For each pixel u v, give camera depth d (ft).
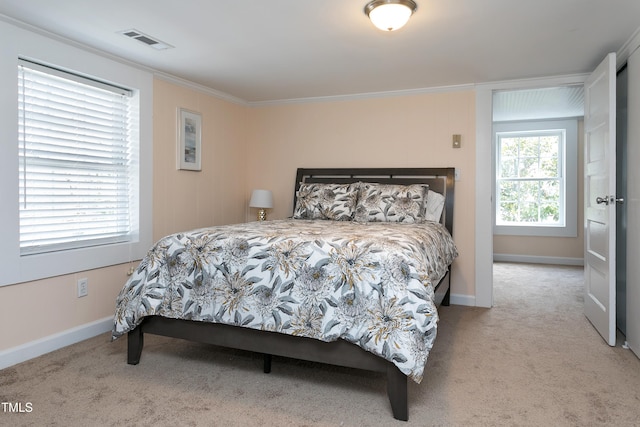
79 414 6.25
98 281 9.93
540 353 8.79
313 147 14.71
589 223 10.85
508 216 21.65
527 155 21.27
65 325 9.18
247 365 8.15
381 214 11.54
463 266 12.98
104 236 10.26
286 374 7.75
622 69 10.03
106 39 9.04
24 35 8.19
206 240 7.61
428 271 6.98
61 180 9.26
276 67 11.07
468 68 11.15
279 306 6.82
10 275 8.04
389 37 8.95
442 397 6.86
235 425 6.01
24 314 8.38
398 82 12.55
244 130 15.44
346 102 14.24
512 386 7.25
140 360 8.34
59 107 9.16
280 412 6.38
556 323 10.93
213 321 7.27
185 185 12.58
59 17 7.93
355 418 6.22
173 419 6.15
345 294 6.47
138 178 10.85
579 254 20.30
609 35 8.81
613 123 8.84
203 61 10.57
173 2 7.34
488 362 8.31
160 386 7.22
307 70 11.36
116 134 10.56
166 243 7.89
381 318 6.21
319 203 12.46
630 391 7.04
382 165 13.84
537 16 7.89
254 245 7.23
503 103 16.88
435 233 10.03
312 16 7.91
